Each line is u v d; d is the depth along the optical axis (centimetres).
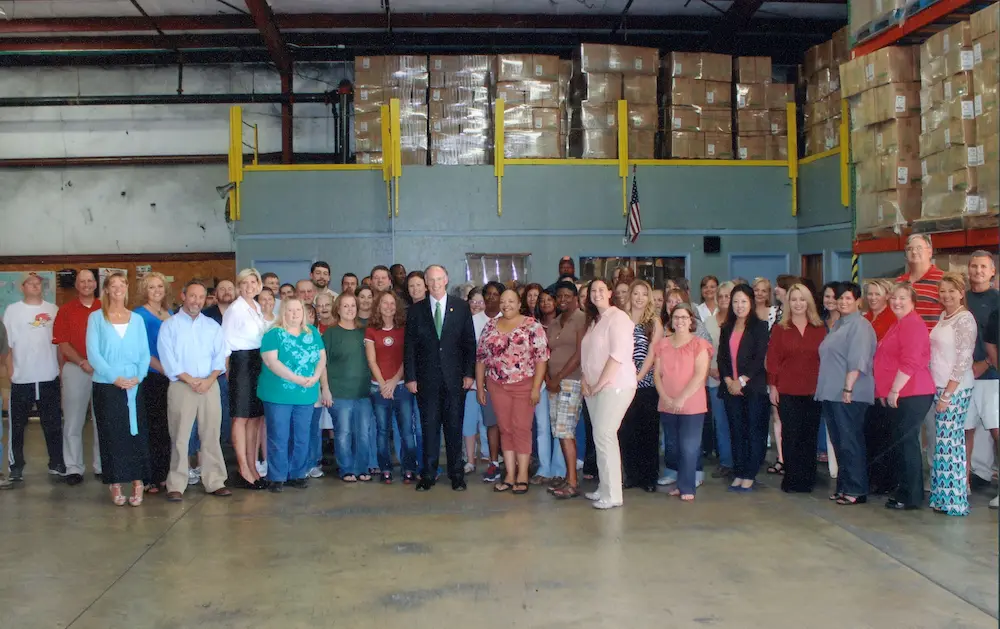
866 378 654
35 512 668
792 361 703
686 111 1253
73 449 780
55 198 1541
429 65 1255
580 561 527
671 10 1420
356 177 1234
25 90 1532
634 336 715
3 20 1405
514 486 725
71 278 1502
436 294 734
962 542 555
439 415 737
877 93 866
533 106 1238
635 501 686
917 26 815
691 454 686
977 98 729
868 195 901
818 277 1227
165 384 741
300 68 1539
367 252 1232
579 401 702
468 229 1231
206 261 1527
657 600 459
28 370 780
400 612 446
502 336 718
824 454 852
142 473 688
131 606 460
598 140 1241
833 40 1200
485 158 1252
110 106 1538
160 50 1486
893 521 611
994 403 656
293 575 507
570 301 734
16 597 476
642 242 1244
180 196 1546
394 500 699
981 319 659
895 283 680
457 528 609
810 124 1268
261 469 815
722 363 730
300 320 732
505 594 470
